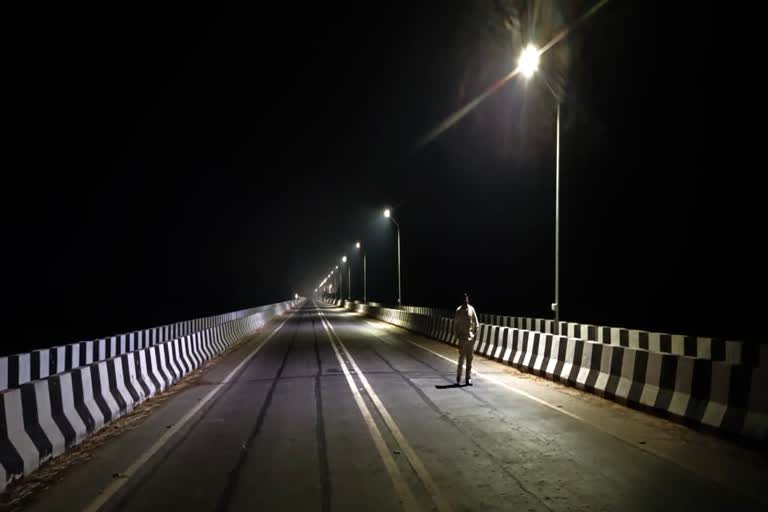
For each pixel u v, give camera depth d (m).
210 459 6.99
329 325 39.25
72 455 7.19
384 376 13.87
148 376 11.48
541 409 9.66
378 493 5.74
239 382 13.34
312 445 7.55
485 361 16.95
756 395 7.22
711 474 6.18
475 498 5.57
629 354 10.02
